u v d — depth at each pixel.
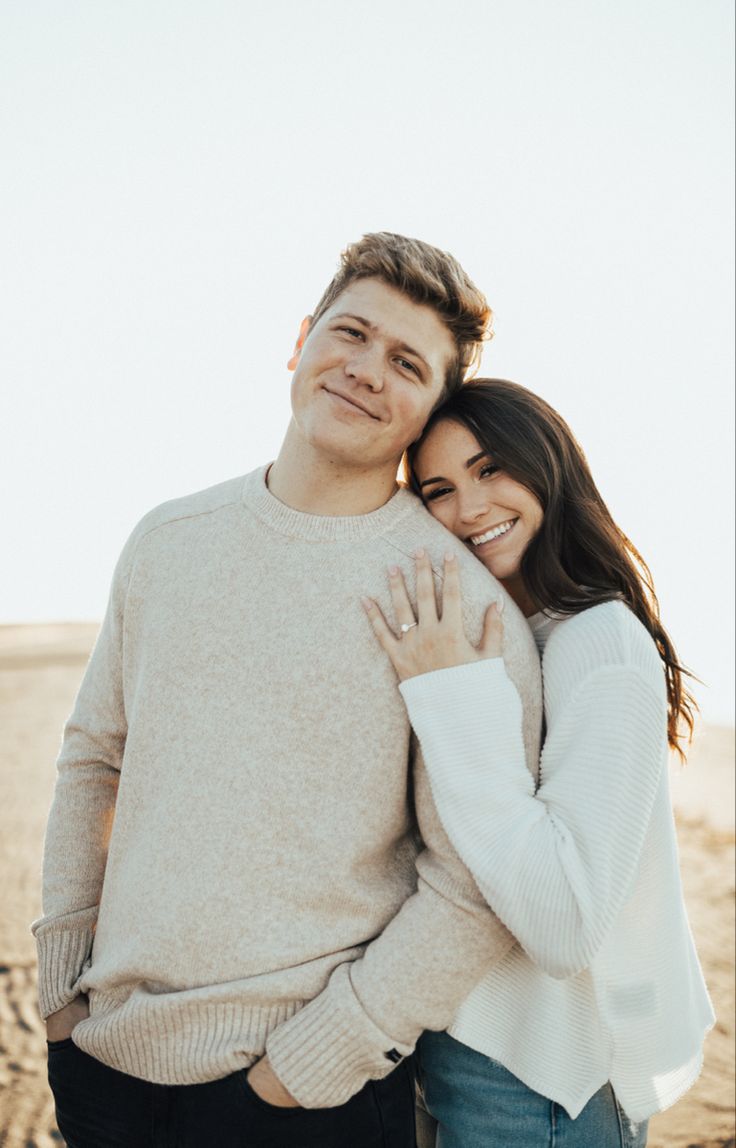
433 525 2.04
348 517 1.96
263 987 1.76
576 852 1.67
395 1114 1.86
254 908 1.79
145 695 1.96
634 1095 1.87
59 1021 2.01
